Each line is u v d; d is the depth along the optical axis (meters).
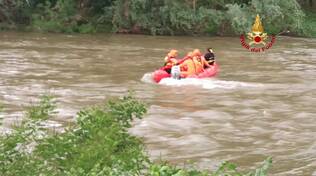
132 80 18.08
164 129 11.16
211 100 14.58
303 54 26.98
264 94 15.64
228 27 37.75
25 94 14.98
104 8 39.78
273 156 9.33
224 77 18.92
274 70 20.95
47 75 18.86
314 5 48.38
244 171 8.41
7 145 4.78
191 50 28.62
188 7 38.00
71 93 15.28
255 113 12.97
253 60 24.23
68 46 29.58
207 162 8.90
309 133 11.05
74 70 20.33
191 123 11.76
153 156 9.19
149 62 23.11
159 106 13.58
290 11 38.19
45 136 5.46
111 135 4.67
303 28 38.41
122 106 5.42
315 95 15.55
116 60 23.67
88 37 35.75
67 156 4.65
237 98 14.93
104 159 4.30
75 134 4.89
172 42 33.19
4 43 30.53
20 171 4.60
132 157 4.43
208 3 39.25
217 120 12.16
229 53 27.30
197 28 37.84
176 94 15.45
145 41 33.50
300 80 18.42
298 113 13.01
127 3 38.34
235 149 9.77
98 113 5.09
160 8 37.78
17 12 40.59
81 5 40.69
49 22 39.50
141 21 38.19
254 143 10.22
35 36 35.69
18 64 21.72
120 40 33.91
